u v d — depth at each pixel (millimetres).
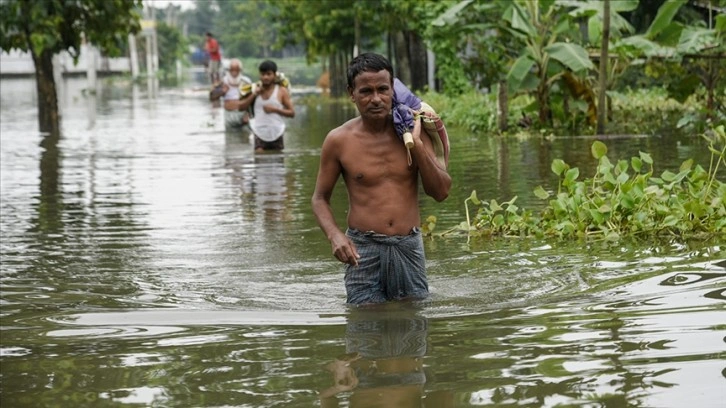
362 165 6973
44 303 7086
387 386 4816
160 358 5527
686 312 6047
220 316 6555
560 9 20438
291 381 4969
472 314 6344
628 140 18172
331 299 7023
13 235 10102
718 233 8906
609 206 9430
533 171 14078
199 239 9656
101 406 4727
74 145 21406
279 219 10820
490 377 4887
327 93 52594
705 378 4715
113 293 7383
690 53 18953
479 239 9227
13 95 45938
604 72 19312
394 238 6926
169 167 16625
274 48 55062
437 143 7078
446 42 21641
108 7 26516
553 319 6062
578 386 4684
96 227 10547
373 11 40219
